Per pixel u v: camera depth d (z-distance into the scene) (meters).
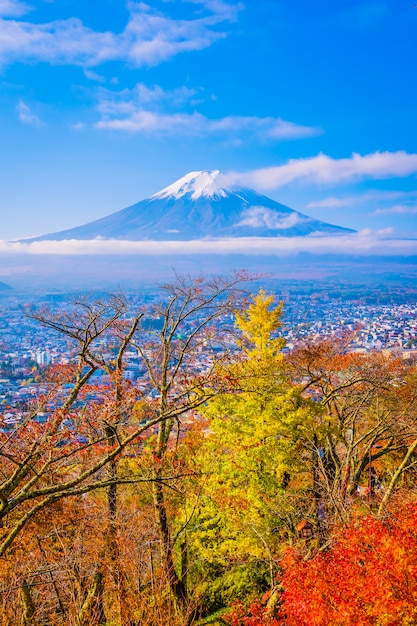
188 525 16.55
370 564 10.70
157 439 14.80
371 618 10.18
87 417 11.31
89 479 12.78
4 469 11.82
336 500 15.88
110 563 11.29
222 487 16.42
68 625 10.60
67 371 12.26
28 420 10.91
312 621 10.31
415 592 10.16
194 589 16.06
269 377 17.06
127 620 10.97
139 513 13.62
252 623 12.37
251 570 17.25
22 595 10.73
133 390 12.50
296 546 15.02
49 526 11.60
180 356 14.86
